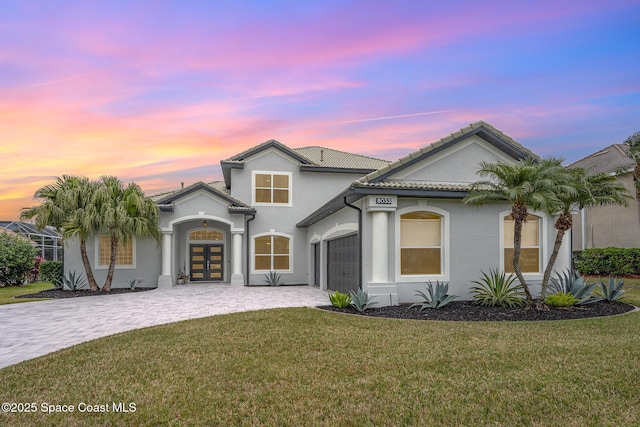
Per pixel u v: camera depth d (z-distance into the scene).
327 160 24.86
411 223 12.58
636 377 5.38
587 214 24.72
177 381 5.58
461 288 12.52
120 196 18.39
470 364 6.07
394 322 9.41
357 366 6.09
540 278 13.05
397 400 4.82
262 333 8.34
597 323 9.03
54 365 6.42
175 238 21.47
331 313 10.74
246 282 21.61
